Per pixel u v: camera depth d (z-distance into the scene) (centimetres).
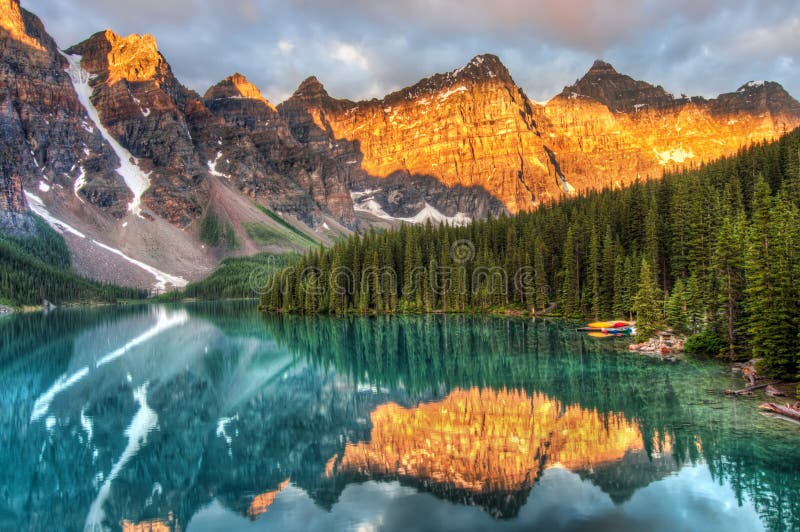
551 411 4331
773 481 2922
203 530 2686
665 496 2803
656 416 4044
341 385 5888
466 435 3859
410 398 5053
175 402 5341
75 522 2838
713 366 5766
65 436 4253
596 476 3070
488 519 2642
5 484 3338
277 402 5225
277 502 2958
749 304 5534
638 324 7500
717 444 3431
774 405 4050
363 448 3728
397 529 2575
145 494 3150
